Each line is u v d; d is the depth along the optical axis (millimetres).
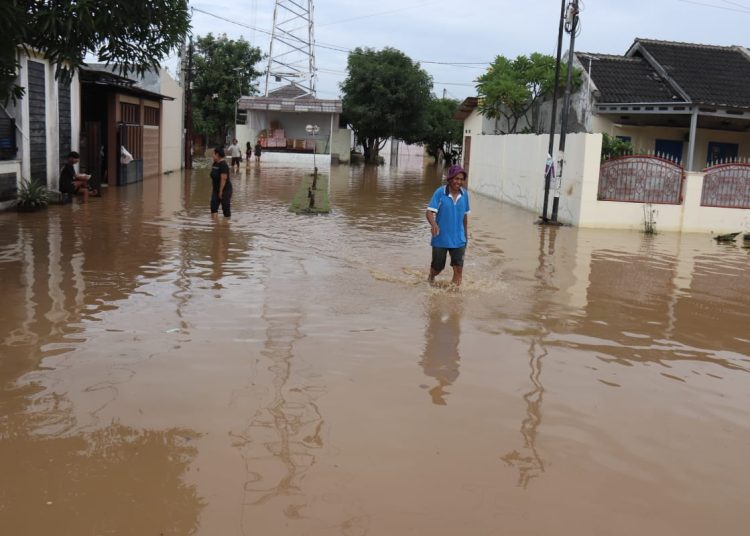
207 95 49812
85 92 21062
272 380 5395
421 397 5188
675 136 24234
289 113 49625
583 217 16562
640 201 16688
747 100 22547
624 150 19859
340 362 5883
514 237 14406
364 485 3869
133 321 6855
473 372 5797
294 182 27094
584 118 24250
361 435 4496
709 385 5793
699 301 8945
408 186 28625
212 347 6133
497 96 26672
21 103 14906
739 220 16859
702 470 4242
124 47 9062
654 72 25062
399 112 47594
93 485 3777
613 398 5371
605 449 4469
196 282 8688
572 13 16062
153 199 18422
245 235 12703
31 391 5008
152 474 3908
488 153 26500
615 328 7434
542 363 6125
